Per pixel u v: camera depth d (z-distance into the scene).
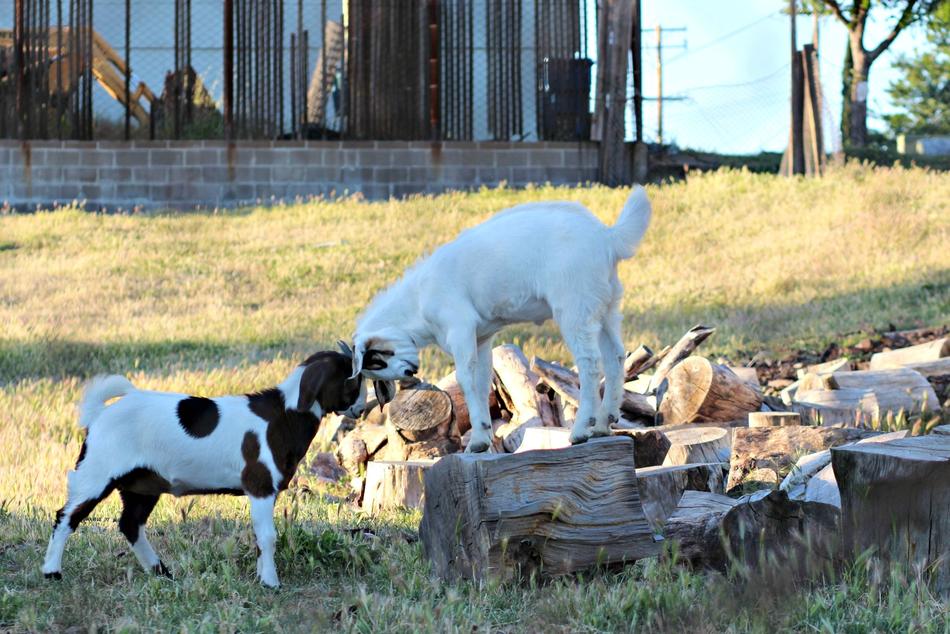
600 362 6.27
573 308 6.03
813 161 24.34
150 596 5.50
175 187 24.56
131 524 6.02
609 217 20.92
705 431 8.01
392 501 7.99
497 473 5.61
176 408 5.86
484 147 24.77
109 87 24.77
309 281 18.69
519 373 9.14
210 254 20.52
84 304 17.17
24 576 5.82
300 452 6.00
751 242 19.86
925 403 9.33
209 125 24.73
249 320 16.16
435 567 6.04
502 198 23.64
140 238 21.69
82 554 6.30
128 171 24.47
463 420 9.31
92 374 13.27
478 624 4.97
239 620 5.12
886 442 5.70
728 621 4.90
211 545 6.36
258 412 5.91
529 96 25.09
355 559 6.02
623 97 25.00
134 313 16.72
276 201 24.62
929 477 5.20
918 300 14.98
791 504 5.61
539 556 5.67
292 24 24.73
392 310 6.55
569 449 5.74
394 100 24.81
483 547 5.57
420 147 24.73
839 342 13.36
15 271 19.25
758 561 5.60
